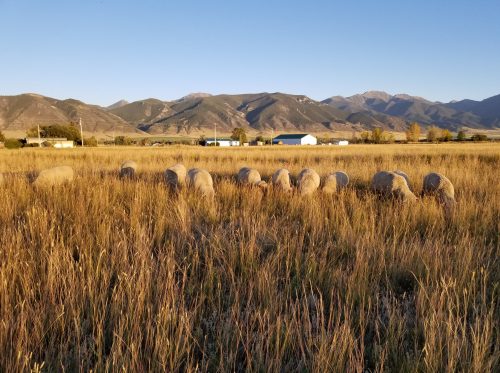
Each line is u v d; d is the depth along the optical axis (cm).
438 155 2261
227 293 383
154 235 508
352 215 661
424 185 915
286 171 1015
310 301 359
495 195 848
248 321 311
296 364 269
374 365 278
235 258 443
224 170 1599
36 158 2205
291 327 292
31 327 289
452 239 561
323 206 709
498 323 314
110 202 748
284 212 711
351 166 1641
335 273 392
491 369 259
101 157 2322
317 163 1955
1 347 253
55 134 8806
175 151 3062
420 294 343
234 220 638
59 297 324
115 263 405
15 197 779
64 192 809
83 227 552
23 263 389
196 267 416
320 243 505
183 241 493
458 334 302
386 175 872
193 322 308
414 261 438
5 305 298
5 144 5138
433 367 255
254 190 863
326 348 257
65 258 393
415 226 620
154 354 248
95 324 299
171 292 322
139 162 2034
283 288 391
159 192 837
